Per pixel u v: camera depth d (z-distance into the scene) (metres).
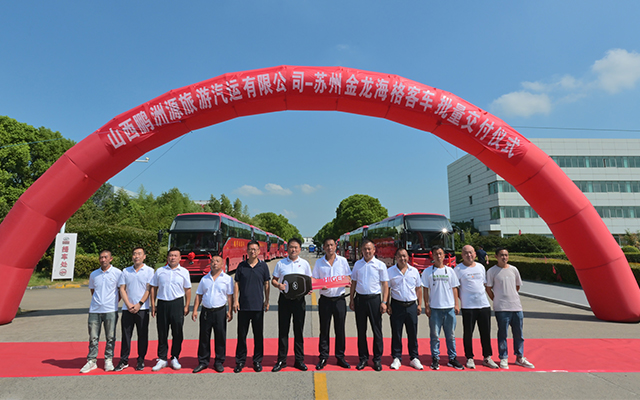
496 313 5.70
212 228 17.09
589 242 9.04
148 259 20.66
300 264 5.75
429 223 17.14
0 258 8.57
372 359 5.87
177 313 5.55
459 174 58.66
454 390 4.62
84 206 31.34
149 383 4.89
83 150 8.82
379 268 5.64
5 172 25.78
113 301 5.53
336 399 4.35
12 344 7.02
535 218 45.97
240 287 5.50
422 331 8.17
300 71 8.87
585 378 5.08
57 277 17.30
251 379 5.03
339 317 5.55
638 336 7.52
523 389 4.67
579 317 9.52
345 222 57.19
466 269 5.73
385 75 9.04
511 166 9.23
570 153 45.84
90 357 5.43
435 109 9.02
